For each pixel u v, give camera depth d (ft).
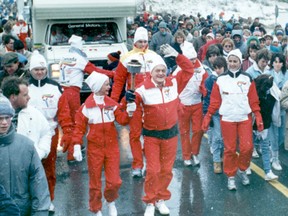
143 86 22.56
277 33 56.24
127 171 29.09
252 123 26.66
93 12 44.70
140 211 24.03
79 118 21.98
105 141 22.12
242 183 27.07
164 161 23.31
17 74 25.43
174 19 87.25
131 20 80.69
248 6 148.46
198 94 28.66
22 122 19.01
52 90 22.65
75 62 31.78
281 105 27.53
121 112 22.04
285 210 23.98
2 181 15.35
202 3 148.56
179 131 31.19
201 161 30.73
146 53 28.17
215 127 28.04
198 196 25.62
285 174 28.48
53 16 44.47
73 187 27.04
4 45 39.63
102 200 25.17
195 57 28.04
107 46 44.88
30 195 15.75
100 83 21.66
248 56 35.86
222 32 57.21
